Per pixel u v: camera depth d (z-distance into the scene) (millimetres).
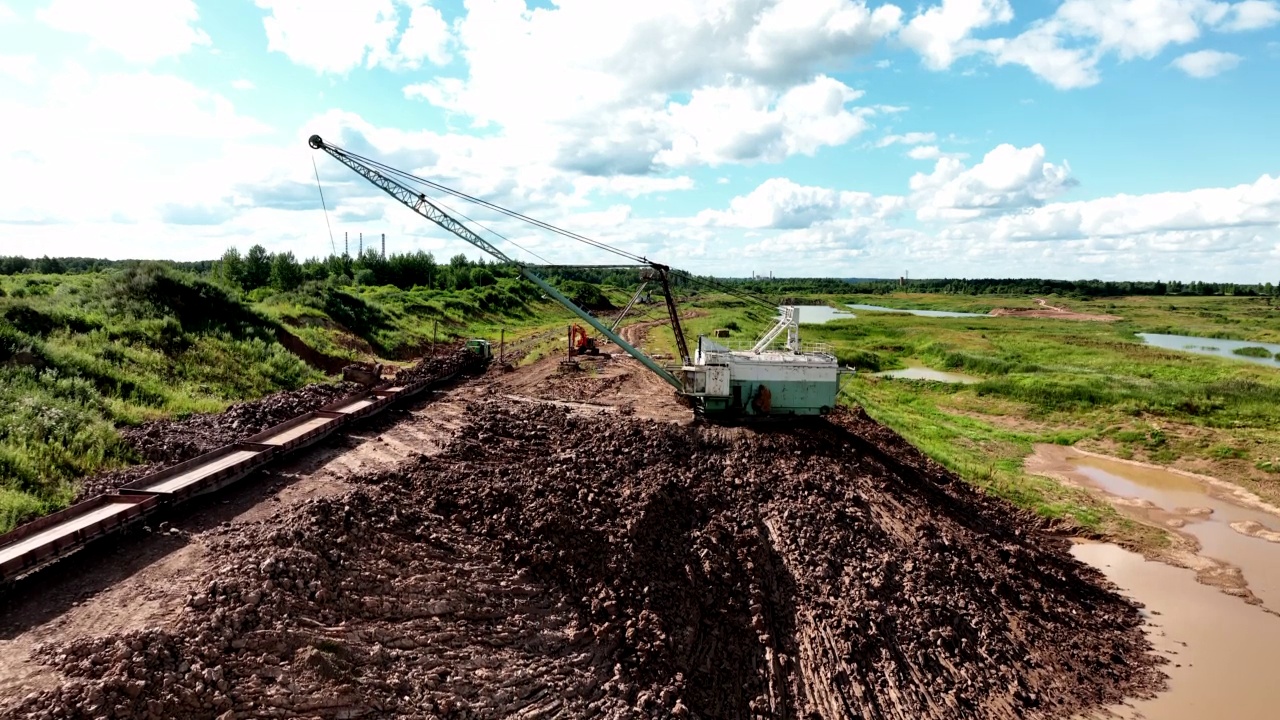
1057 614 24000
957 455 39531
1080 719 19469
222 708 11703
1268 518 34062
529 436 27062
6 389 22578
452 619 16078
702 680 17984
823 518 24672
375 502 18797
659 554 21141
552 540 19734
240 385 32406
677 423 30406
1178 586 27312
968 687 19969
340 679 13109
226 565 14680
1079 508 33906
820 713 18016
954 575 23891
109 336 31188
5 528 16375
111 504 17766
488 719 14281
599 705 15781
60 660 11719
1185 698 20562
